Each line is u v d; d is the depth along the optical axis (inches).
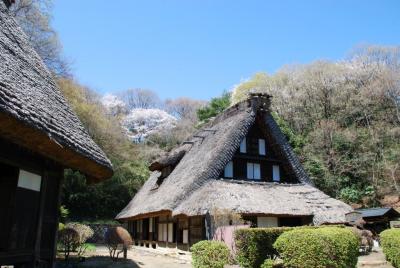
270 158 729.0
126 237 546.9
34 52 318.7
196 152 776.3
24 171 241.4
